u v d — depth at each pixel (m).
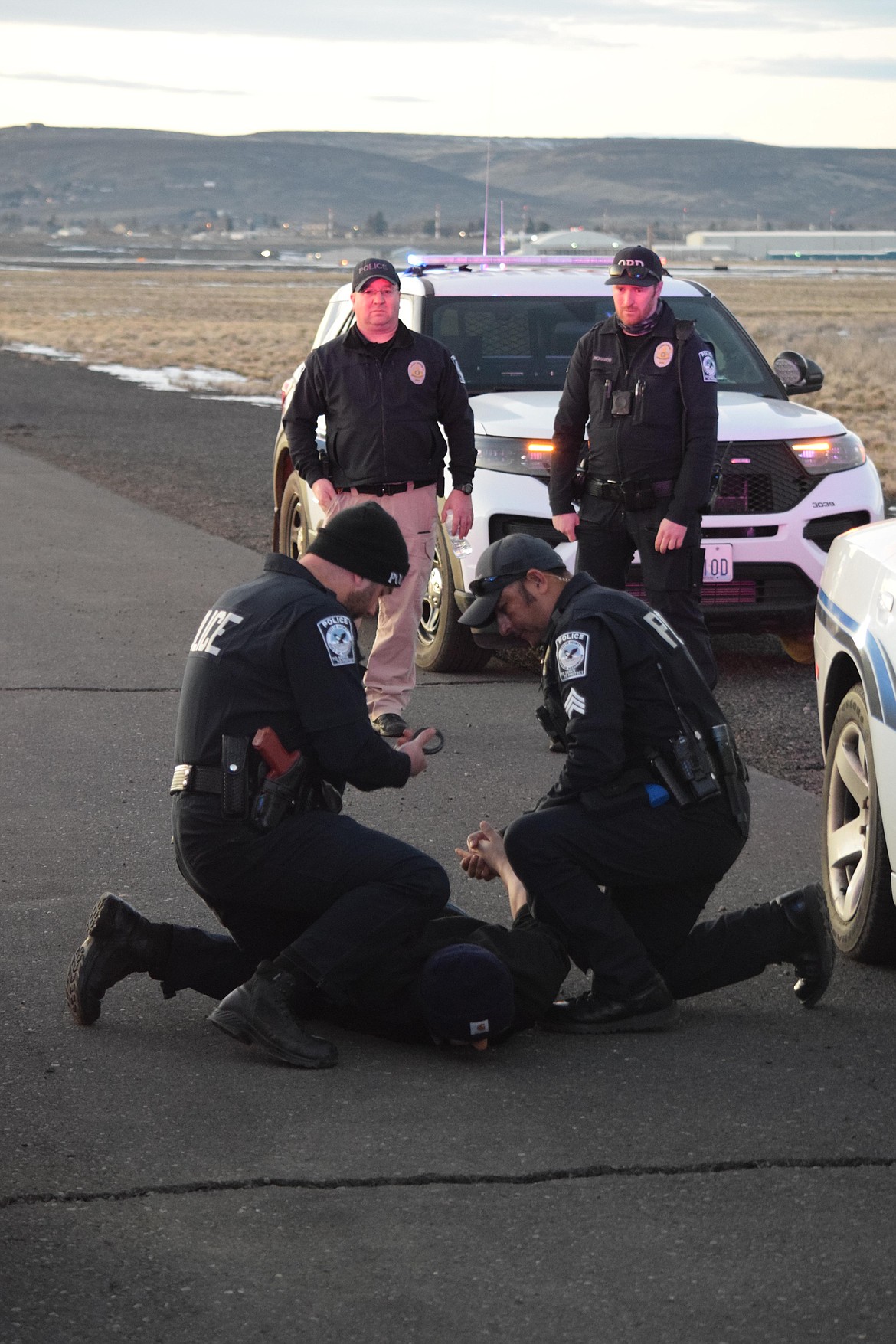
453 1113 4.79
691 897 5.62
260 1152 4.50
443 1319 3.67
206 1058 5.19
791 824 7.81
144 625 12.33
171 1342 3.57
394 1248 3.98
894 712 5.50
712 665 9.33
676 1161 4.47
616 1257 3.95
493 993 5.10
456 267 13.31
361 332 9.23
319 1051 5.13
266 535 16.86
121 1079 4.98
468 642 10.80
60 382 40.47
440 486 10.08
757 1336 3.61
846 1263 3.93
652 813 5.40
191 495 20.09
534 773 8.69
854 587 6.27
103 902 5.34
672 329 8.90
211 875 5.28
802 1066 5.16
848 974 6.06
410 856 5.29
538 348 11.98
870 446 28.00
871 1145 4.58
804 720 9.90
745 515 10.47
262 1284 3.81
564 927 5.47
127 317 88.19
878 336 70.00
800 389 11.64
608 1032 5.45
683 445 8.97
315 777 5.37
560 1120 4.74
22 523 17.38
